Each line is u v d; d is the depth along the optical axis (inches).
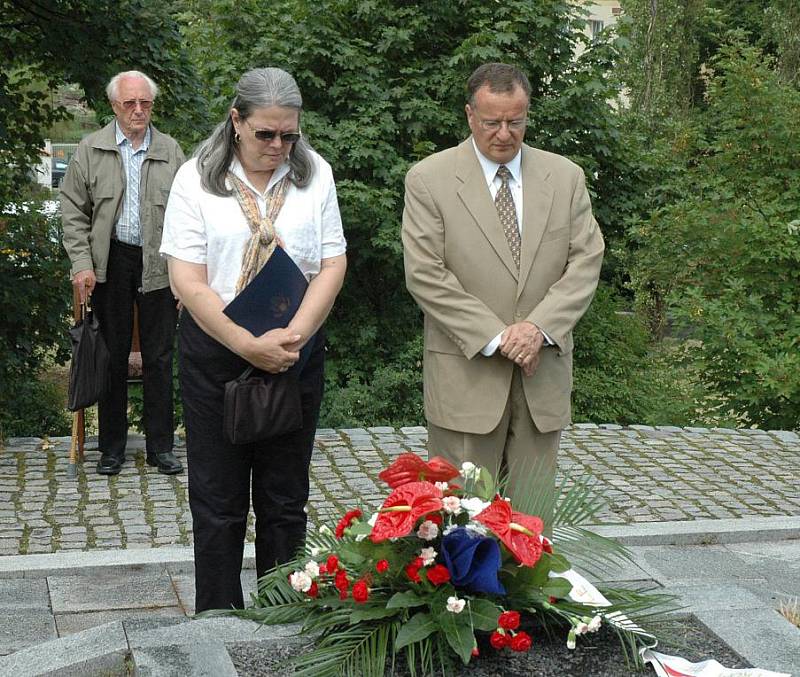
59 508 222.1
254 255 129.8
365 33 453.7
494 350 147.1
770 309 367.6
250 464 138.9
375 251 422.6
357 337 429.4
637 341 443.2
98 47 398.9
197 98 418.6
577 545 120.6
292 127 127.6
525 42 454.9
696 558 201.0
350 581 105.3
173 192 132.2
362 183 417.7
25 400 414.9
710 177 394.6
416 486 102.0
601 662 101.9
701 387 369.4
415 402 395.5
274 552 140.3
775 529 213.3
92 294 240.8
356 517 109.2
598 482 251.0
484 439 151.9
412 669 95.6
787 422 351.6
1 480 239.8
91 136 237.5
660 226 384.2
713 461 274.2
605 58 467.5
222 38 445.4
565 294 149.5
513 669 99.9
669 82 900.0
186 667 97.8
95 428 397.1
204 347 132.0
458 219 150.2
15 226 407.5
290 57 431.5
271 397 129.3
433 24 446.0
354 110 435.8
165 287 240.5
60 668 100.4
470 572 101.4
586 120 459.5
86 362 232.8
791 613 138.7
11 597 174.4
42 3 389.7
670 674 99.6
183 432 293.4
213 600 137.9
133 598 174.9
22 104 435.5
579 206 153.6
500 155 148.1
